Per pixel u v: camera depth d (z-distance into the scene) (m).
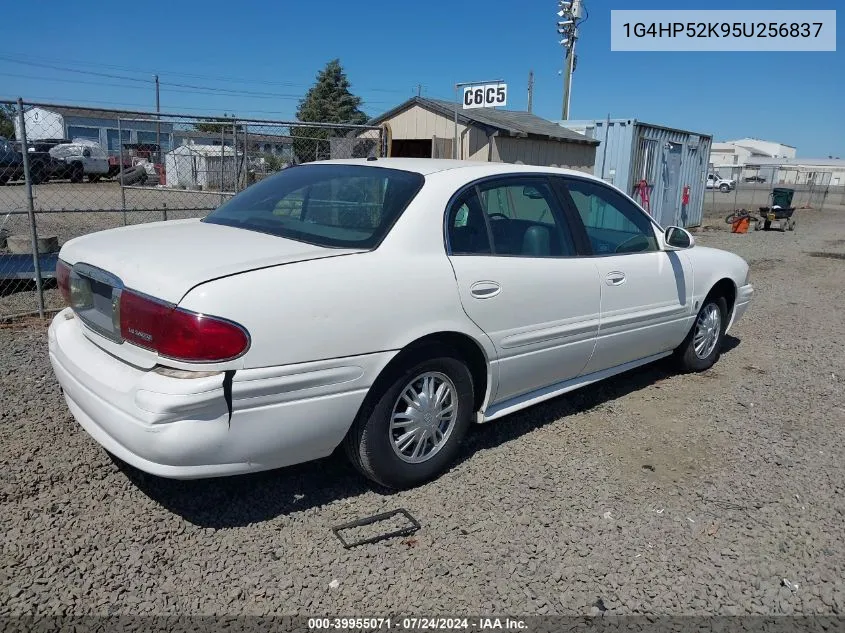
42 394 4.47
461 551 3.04
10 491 3.30
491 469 3.81
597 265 4.32
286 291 2.86
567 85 25.30
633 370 5.77
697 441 4.32
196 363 2.71
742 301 5.96
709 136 19.19
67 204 15.32
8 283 7.47
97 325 3.11
